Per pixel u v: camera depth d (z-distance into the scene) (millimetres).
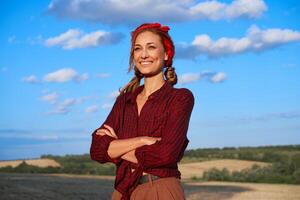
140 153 3627
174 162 3678
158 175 3639
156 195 3611
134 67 4086
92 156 3916
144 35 3938
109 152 3775
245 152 90750
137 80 4121
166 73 4086
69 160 72125
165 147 3639
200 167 67375
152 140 3680
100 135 3906
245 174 46750
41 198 19297
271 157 73438
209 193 26562
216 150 108312
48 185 25406
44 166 61000
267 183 40969
